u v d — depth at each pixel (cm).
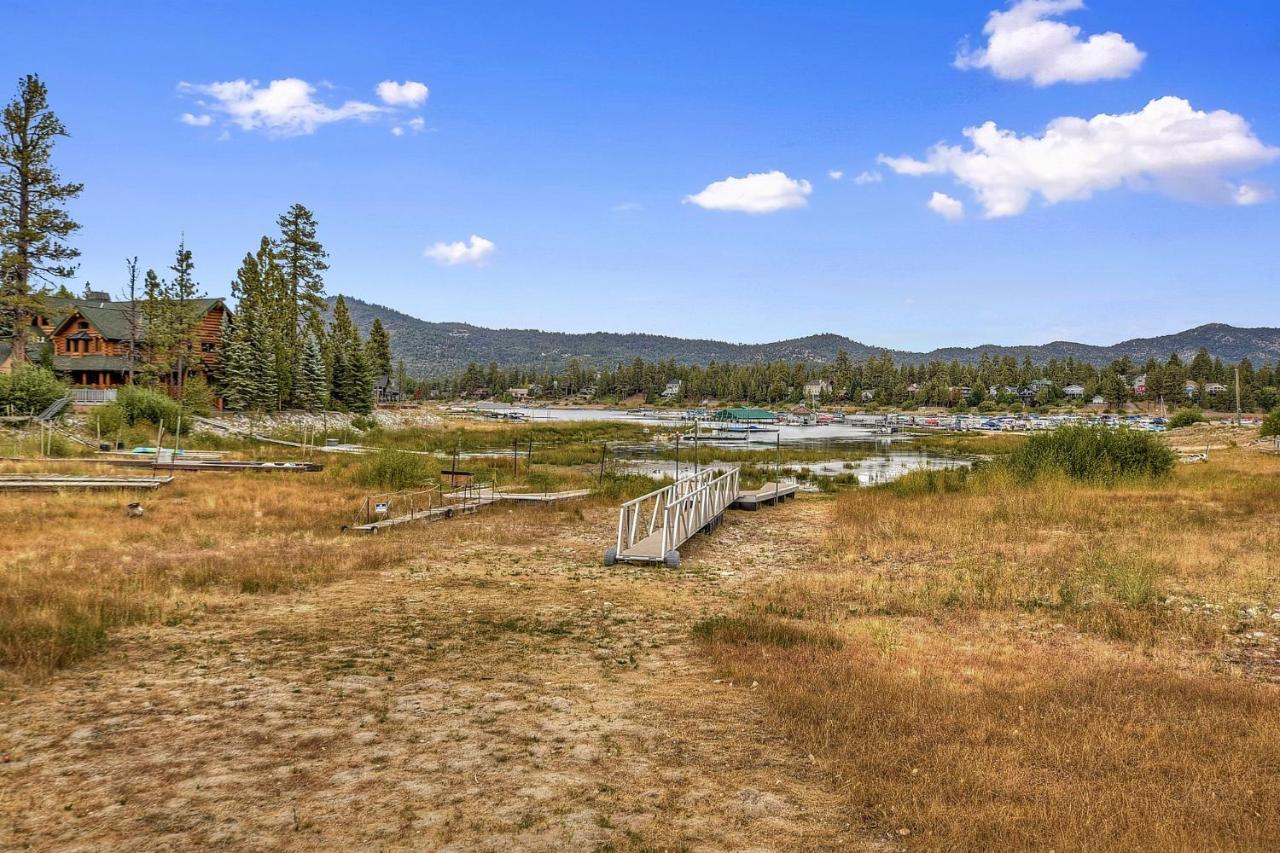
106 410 4091
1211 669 891
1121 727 685
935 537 1872
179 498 2353
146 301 5466
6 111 4294
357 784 577
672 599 1275
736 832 513
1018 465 3216
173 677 830
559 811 539
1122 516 2073
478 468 3719
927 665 885
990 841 493
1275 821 512
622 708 752
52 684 798
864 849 493
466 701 766
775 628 1030
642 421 13350
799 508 2658
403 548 1695
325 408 7312
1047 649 975
